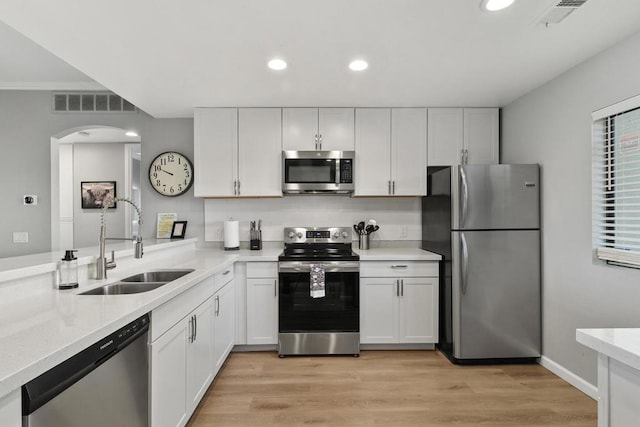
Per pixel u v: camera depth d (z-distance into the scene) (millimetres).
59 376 972
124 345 1292
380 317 3096
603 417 1096
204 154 3268
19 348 957
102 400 1188
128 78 2551
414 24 1841
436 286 3105
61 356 961
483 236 2812
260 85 2723
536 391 2418
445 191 2982
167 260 2734
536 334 2824
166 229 3598
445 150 3328
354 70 2445
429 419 2092
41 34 1899
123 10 1675
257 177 3279
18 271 1465
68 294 1582
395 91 2889
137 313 1340
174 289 1666
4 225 3432
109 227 5215
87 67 2348
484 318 2818
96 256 1980
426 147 3324
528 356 2824
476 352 2816
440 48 2121
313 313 3021
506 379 2598
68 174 5230
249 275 3070
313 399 2316
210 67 2367
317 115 3291
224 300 2705
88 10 1669
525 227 2822
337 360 2947
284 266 3012
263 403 2268
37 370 876
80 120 3510
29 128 3453
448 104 3246
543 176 2789
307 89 2820
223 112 3270
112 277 1998
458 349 2818
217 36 1945
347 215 3641
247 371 2736
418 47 2104
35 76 3281
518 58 2281
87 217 5227
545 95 2738
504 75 2564
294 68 2398
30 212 3432
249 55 2189
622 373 1034
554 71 2498
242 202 3621
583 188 2375
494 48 2131
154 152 3607
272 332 3084
